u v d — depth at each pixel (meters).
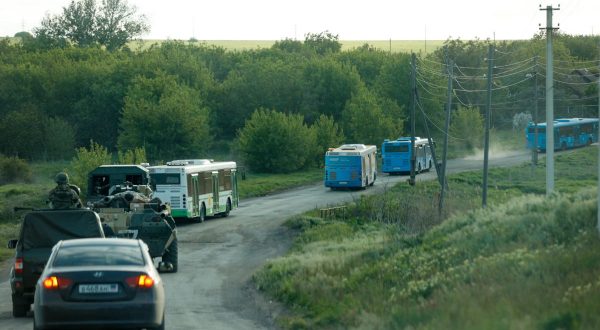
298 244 116.00
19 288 57.16
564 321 34.94
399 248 78.06
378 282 61.28
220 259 104.88
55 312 41.78
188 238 129.50
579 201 69.38
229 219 159.25
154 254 86.50
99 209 87.50
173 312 61.53
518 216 68.19
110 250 45.03
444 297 46.22
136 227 85.56
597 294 38.12
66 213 58.81
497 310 38.62
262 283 75.88
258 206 186.00
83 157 183.88
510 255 53.00
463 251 62.97
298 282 68.06
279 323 54.59
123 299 42.50
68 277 42.28
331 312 54.34
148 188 106.50
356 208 152.50
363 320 47.31
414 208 133.62
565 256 48.66
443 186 149.88
